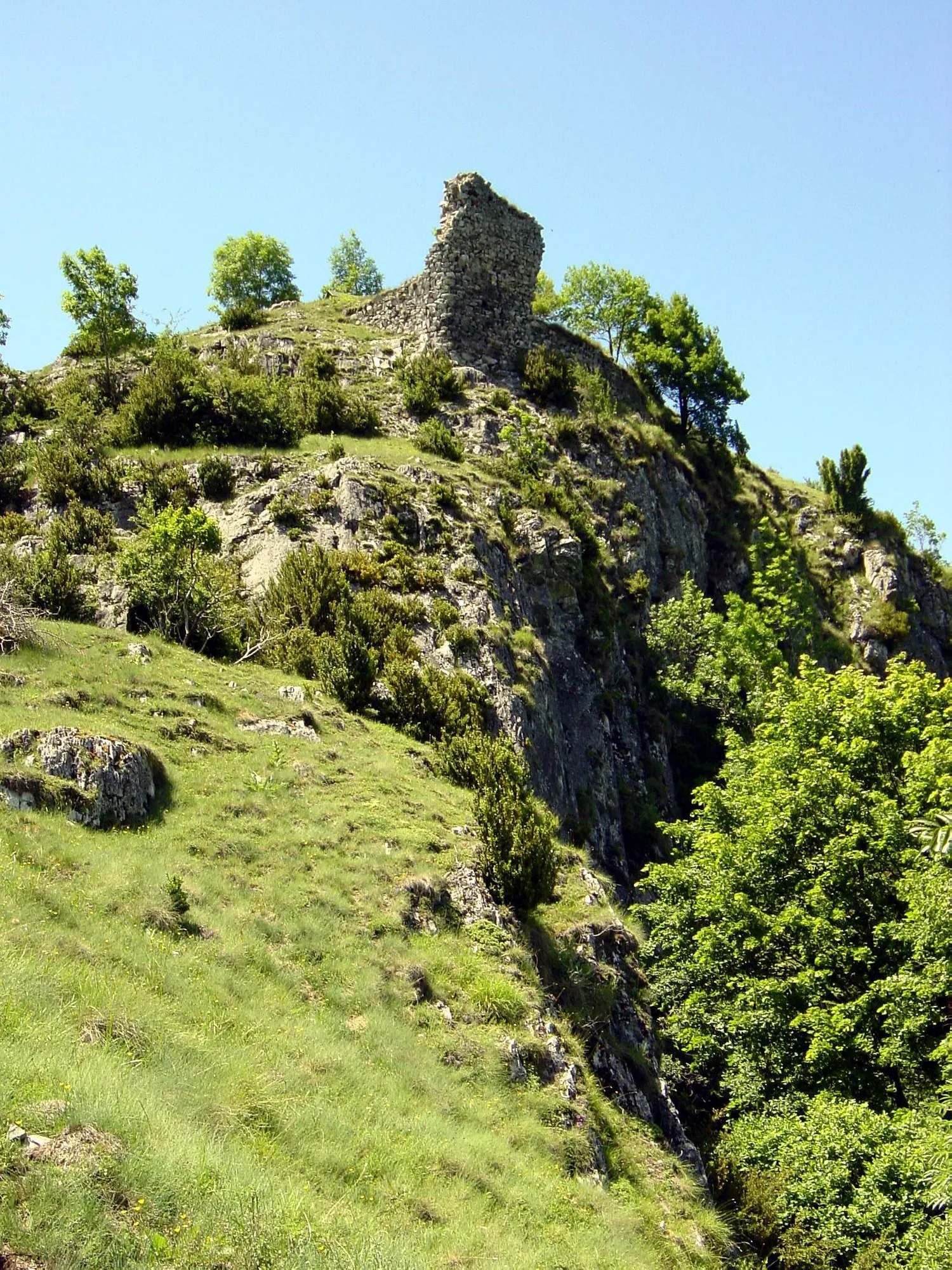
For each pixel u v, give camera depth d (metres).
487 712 24.31
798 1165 17.12
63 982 10.49
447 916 16.06
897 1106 19.00
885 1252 15.80
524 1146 12.57
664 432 46.97
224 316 44.72
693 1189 14.88
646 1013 19.72
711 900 22.17
